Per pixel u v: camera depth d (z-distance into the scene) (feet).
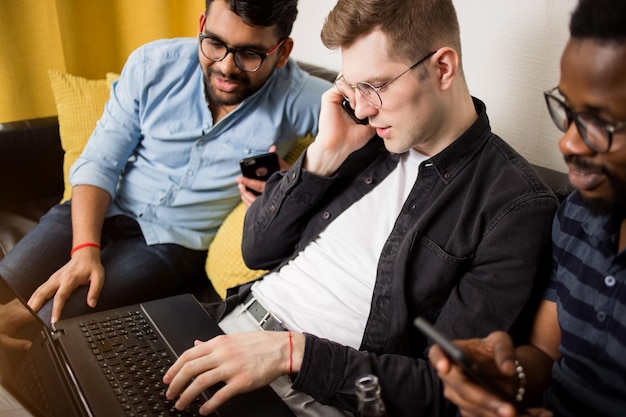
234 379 3.36
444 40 3.68
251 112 5.84
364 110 3.81
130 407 3.31
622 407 2.89
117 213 6.09
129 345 3.84
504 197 3.61
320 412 3.71
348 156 4.48
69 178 6.11
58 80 7.00
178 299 4.37
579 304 3.11
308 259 4.36
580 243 3.21
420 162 4.09
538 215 3.51
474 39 5.00
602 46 2.50
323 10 6.64
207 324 4.13
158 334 3.98
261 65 5.40
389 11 3.54
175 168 6.07
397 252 3.87
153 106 5.97
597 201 2.78
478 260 3.60
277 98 5.85
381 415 2.76
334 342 3.61
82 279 5.22
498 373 2.91
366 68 3.68
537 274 3.50
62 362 3.65
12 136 6.87
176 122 5.94
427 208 3.88
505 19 4.70
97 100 6.93
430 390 3.44
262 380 3.42
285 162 6.00
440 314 3.68
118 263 5.59
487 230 3.61
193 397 3.29
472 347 2.88
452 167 3.85
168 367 3.67
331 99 4.42
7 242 6.31
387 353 3.83
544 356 3.48
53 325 3.95
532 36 4.53
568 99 2.67
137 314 4.16
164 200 5.98
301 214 4.52
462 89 3.86
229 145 5.89
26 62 7.78
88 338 3.86
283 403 3.45
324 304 4.08
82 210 5.68
